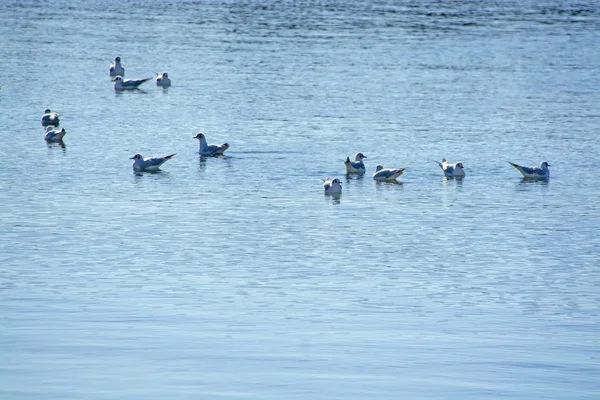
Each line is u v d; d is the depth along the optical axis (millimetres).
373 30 121125
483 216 51156
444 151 65562
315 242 46000
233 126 71875
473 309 36719
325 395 28109
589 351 32125
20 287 38375
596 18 135875
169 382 28797
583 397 28219
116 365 30000
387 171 58469
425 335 33562
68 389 28094
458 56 104000
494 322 35188
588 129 72250
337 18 131250
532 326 34750
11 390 27953
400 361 30953
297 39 113750
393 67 97062
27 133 69000
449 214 51438
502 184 58000
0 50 103625
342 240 46375
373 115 75812
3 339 32156
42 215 49719
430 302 37500
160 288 38688
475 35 118375
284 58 101312
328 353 31500
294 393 28250
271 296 37938
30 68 94250
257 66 96875
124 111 77062
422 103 80562
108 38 113125
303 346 32156
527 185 57812
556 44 112750
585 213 51875
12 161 61188
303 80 89812
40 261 42125
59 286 38594
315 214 51094
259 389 28484
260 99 81375
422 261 43219
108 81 89438
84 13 133125
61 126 71500
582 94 85438
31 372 29266
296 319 35094
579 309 36844
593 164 62688
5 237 45781
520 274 41438
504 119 75250
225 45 109375
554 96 84375
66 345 31641
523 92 85938
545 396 28266
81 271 40781
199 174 59156
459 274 41344
